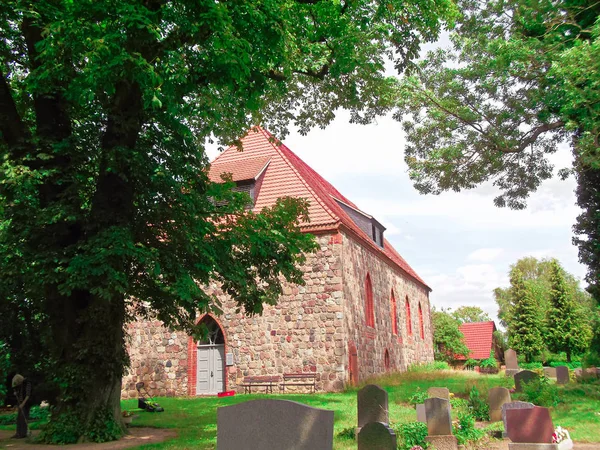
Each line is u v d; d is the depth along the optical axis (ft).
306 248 45.91
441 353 156.46
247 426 19.75
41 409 53.62
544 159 61.46
